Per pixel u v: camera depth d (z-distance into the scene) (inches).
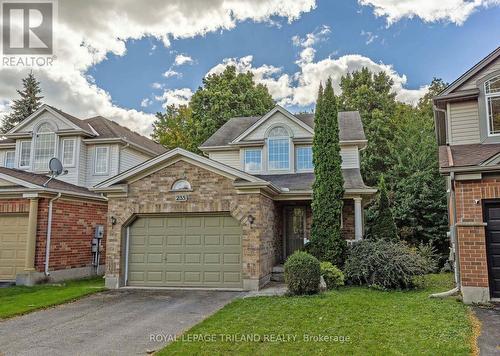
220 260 450.9
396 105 1231.5
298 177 610.5
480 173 346.6
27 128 745.6
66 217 568.7
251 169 658.2
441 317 281.3
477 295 335.6
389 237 620.4
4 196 534.6
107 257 466.3
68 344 244.5
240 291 423.8
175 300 381.1
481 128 419.5
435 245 776.3
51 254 535.2
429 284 450.3
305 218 601.3
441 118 504.1
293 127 652.7
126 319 307.3
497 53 417.7
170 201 462.3
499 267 339.9
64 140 730.2
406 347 217.3
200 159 454.6
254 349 221.3
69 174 714.2
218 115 1139.3
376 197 813.9
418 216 802.8
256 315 299.4
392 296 369.4
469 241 346.0
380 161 1106.1
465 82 434.3
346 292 394.6
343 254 464.1
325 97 498.9
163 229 471.8
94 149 740.7
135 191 473.1
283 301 350.6
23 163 744.3
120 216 472.4
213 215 460.4
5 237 539.2
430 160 839.7
